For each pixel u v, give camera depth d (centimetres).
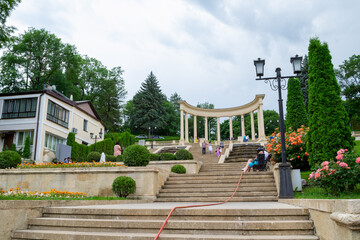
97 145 2947
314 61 1148
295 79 1773
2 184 1274
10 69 3881
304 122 1673
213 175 1298
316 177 762
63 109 2917
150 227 537
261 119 3691
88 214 613
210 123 7850
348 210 342
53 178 1217
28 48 4153
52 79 4388
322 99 1084
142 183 1075
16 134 2603
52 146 2712
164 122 6381
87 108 3597
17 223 565
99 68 5862
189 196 1082
